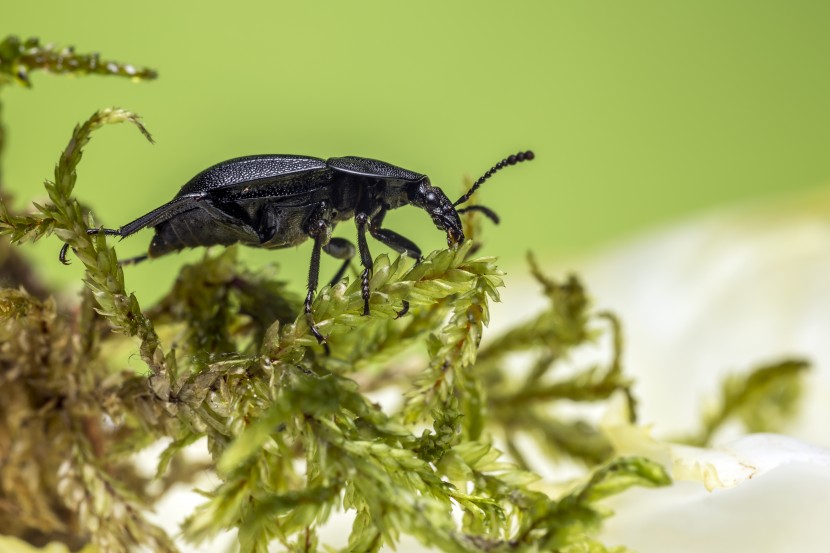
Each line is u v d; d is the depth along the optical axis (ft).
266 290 0.34
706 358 0.43
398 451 0.32
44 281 0.38
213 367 0.32
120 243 0.34
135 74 0.33
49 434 0.34
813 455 0.33
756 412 0.39
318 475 0.32
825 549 0.33
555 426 0.37
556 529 0.31
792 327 0.43
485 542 0.31
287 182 0.35
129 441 0.34
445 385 0.32
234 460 0.31
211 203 0.34
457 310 0.32
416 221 0.36
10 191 0.37
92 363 0.34
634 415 0.36
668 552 0.33
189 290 0.34
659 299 0.44
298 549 0.32
